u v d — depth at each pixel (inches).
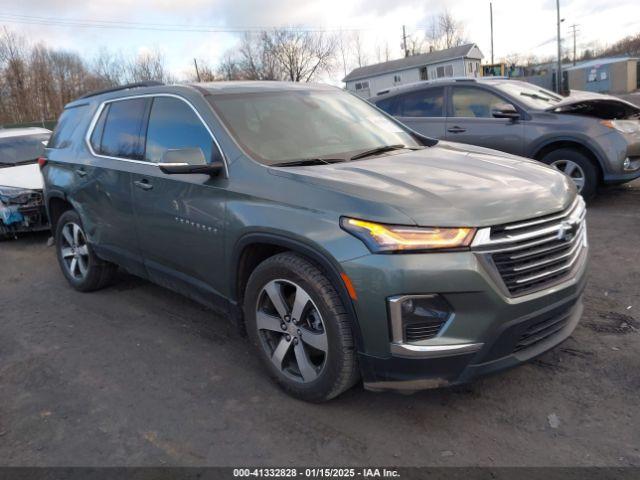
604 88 2007.9
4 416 128.3
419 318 102.0
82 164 189.5
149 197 156.3
